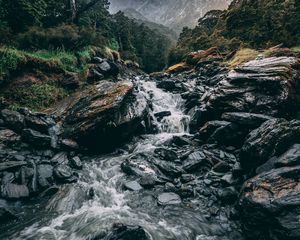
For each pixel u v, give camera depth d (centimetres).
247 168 865
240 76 1248
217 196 830
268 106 1116
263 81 1167
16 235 676
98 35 2741
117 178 974
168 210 791
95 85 1469
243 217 708
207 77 2373
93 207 807
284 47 2188
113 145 1245
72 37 1989
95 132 1171
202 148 1120
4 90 1283
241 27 3322
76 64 1802
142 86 2084
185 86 2055
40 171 921
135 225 652
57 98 1440
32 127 1123
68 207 795
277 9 2858
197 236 688
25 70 1420
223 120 1162
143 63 5825
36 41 1739
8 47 1455
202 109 1340
